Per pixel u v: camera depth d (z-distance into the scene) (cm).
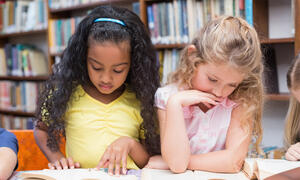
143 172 84
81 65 99
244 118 96
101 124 103
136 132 108
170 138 86
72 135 104
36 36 307
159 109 100
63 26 246
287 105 194
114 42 89
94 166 101
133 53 98
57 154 107
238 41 83
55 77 105
